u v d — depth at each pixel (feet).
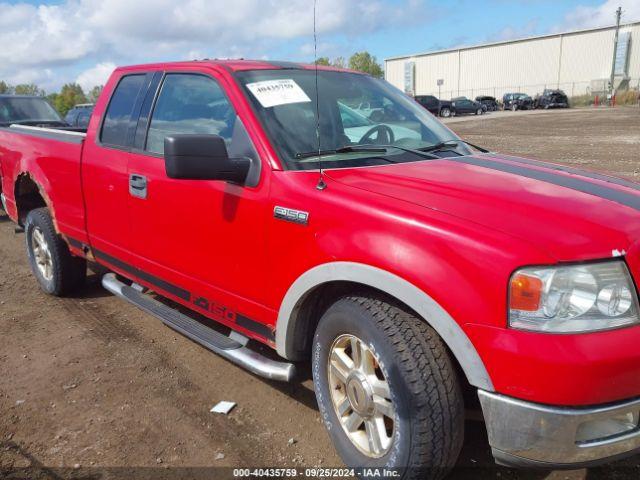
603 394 6.51
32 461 9.32
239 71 10.98
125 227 12.65
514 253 6.68
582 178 9.41
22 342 13.79
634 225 7.33
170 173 8.87
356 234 7.88
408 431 7.46
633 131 72.49
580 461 6.79
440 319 7.05
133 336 14.08
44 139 15.57
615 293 6.71
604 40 203.10
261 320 9.80
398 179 8.71
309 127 10.36
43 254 16.60
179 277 11.43
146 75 12.82
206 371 12.29
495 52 229.66
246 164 9.64
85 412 10.73
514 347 6.56
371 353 8.03
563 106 171.94
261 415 10.61
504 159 10.75
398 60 265.34
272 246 9.16
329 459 9.32
